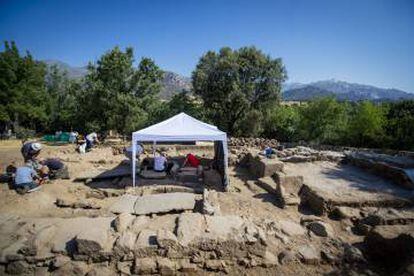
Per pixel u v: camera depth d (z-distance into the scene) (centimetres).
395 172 1053
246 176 1198
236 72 2852
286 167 1290
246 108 2900
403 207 819
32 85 3500
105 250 513
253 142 2259
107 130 2786
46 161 1067
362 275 509
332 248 579
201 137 991
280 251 566
